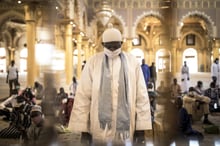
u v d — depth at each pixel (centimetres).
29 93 809
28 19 1603
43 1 184
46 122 175
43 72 182
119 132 250
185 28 4238
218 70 1791
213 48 3008
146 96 269
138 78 271
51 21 184
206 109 1062
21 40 3847
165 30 181
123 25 2870
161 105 173
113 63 266
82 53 2725
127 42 2869
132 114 259
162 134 165
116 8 2869
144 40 4284
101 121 253
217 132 680
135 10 2884
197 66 4334
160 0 180
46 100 177
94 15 2659
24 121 567
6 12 2675
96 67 268
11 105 948
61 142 167
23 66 3856
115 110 254
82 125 263
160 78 185
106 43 264
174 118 167
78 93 270
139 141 170
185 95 1098
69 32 1883
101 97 257
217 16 2959
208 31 3008
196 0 2950
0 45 3800
